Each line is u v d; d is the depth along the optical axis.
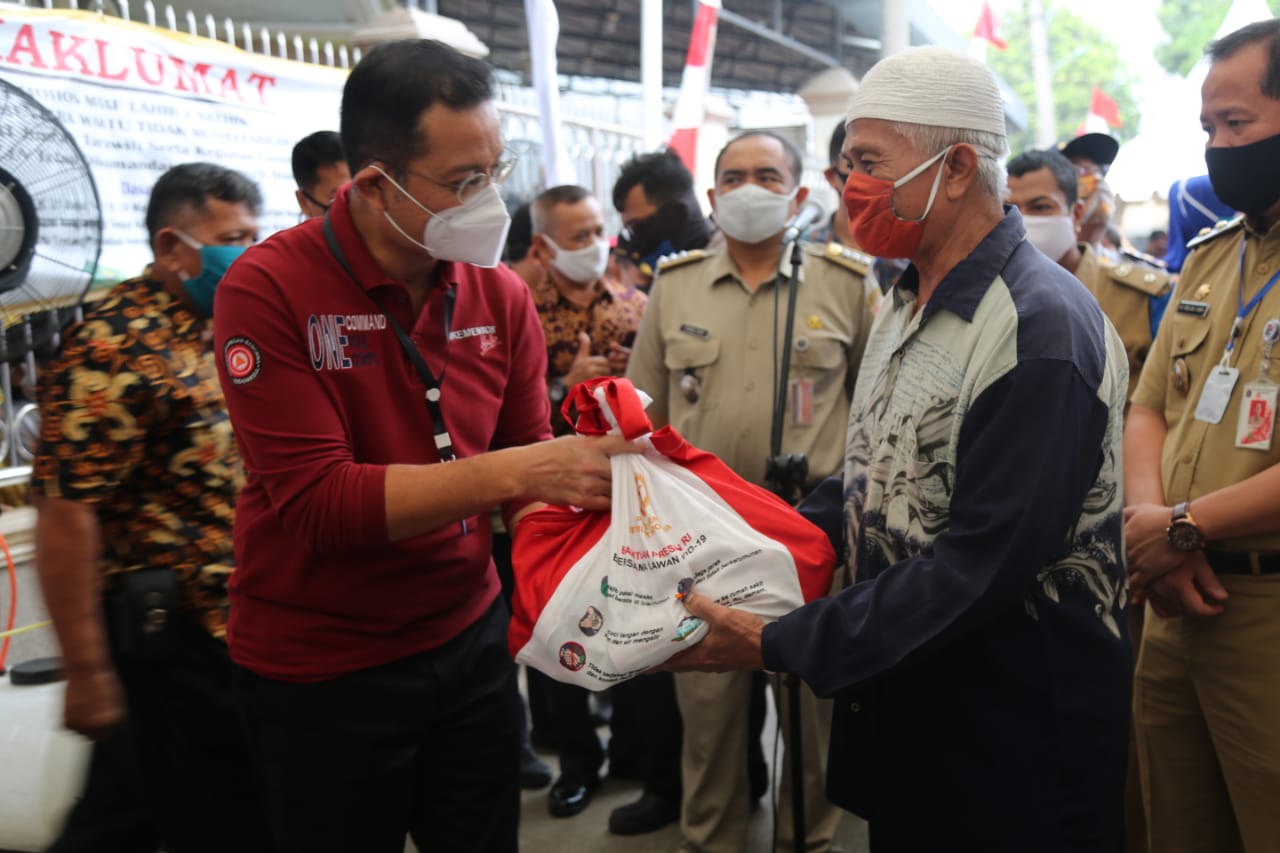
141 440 1.82
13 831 1.95
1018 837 1.46
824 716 2.60
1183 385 2.00
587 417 1.60
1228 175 1.76
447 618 1.68
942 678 1.50
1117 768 1.49
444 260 1.60
